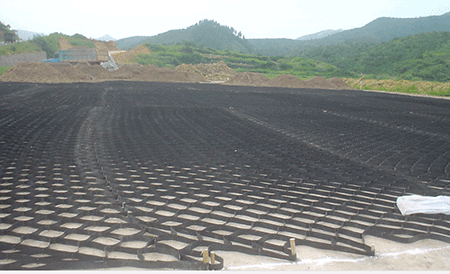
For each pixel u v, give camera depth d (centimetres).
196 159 771
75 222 451
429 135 1148
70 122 1190
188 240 399
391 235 427
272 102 2059
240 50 16962
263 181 633
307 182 635
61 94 2083
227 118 1393
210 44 17800
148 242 387
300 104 2005
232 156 805
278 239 418
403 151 903
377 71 7006
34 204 504
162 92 2416
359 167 736
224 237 405
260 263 359
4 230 410
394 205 531
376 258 379
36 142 890
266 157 803
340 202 543
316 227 448
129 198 548
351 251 388
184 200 549
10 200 509
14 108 1453
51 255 361
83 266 340
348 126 1291
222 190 587
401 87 3728
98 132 1043
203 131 1105
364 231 436
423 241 425
